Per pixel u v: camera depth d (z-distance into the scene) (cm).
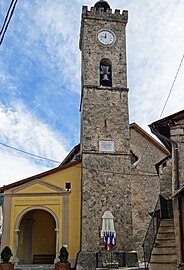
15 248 2575
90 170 2706
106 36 3114
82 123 2895
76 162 2798
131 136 3152
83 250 2497
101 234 2536
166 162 1922
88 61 3014
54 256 2966
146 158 3078
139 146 3120
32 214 2977
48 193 2708
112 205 2639
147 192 2944
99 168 2722
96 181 2688
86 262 2455
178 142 1373
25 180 2738
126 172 2739
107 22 3161
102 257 2477
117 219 2606
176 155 1351
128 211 2638
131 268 2250
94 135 2809
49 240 3019
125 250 2536
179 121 1416
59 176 2766
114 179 2708
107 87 2956
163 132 1489
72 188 2736
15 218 2653
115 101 2930
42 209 2683
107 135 2822
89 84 2947
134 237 2767
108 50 3077
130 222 2612
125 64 3059
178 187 1296
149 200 2916
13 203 2691
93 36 3094
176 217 1245
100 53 3058
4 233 2612
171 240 1412
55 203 2689
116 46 3103
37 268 2411
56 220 2647
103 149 2778
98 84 2959
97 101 2908
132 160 3073
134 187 2939
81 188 2708
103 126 2844
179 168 1325
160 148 3109
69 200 2702
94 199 2638
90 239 2531
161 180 1841
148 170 3033
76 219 2659
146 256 2072
